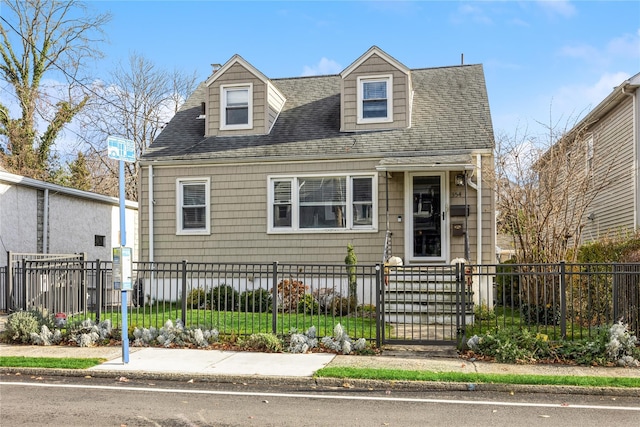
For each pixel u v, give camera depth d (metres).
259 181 16.80
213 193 17.03
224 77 17.80
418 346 10.70
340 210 16.39
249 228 16.80
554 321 10.25
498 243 24.53
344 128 17.06
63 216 20.16
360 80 17.05
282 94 19.14
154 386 8.20
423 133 16.41
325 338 10.46
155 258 17.23
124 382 8.45
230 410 6.90
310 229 16.44
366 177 16.22
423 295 13.37
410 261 15.74
